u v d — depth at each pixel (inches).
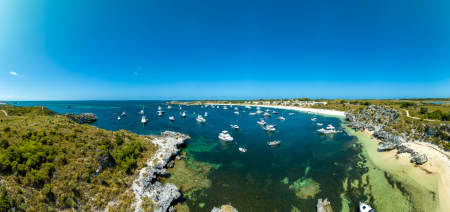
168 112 7130.9
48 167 1071.0
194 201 1264.8
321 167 1797.5
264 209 1200.8
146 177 1355.8
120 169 1379.2
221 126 3964.1
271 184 1489.9
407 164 1731.1
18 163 1015.0
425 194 1302.9
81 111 7470.5
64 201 992.9
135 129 3570.4
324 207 1176.2
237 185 1472.7
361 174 1632.6
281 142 2687.0
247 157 2073.1
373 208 1202.0
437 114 2682.1
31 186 957.8
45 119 1833.2
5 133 1266.0
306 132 3366.1
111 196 1142.3
